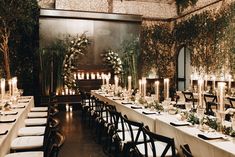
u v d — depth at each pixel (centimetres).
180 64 1288
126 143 399
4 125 374
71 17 1068
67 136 649
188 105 403
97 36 1109
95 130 710
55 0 1128
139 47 1148
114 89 850
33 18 1005
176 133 333
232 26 910
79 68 1085
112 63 1105
